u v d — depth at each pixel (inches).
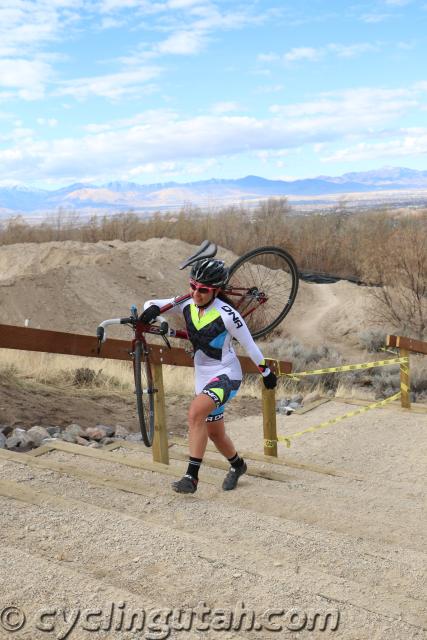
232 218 1758.1
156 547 131.9
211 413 193.9
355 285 1299.2
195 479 180.1
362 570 135.0
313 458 299.4
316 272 1515.7
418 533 178.7
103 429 300.4
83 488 182.4
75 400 349.1
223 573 121.3
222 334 181.3
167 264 1248.2
